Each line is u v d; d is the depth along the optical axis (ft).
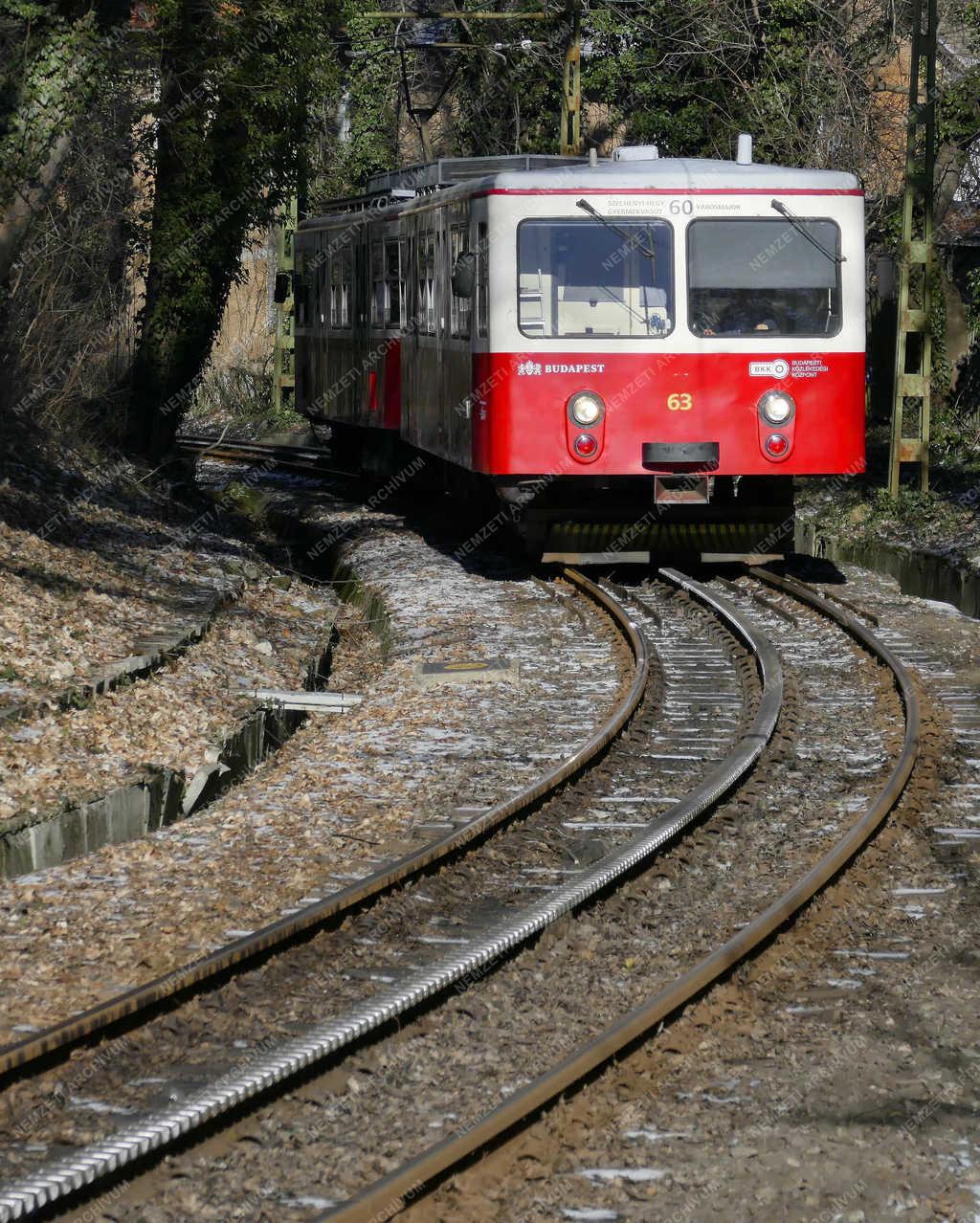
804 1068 43.16
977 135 220.84
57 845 70.49
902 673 93.35
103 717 86.63
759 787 72.54
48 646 95.66
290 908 56.18
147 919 55.26
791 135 233.55
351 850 63.36
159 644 102.37
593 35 273.13
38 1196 34.86
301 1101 40.98
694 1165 37.55
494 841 63.82
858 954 51.88
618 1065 42.22
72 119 117.29
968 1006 47.75
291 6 169.68
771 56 236.22
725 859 62.75
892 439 183.93
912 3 226.17
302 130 179.73
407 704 92.32
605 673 99.09
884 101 240.53
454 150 304.71
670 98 258.78
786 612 117.29
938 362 204.64
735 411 123.24
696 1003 46.57
